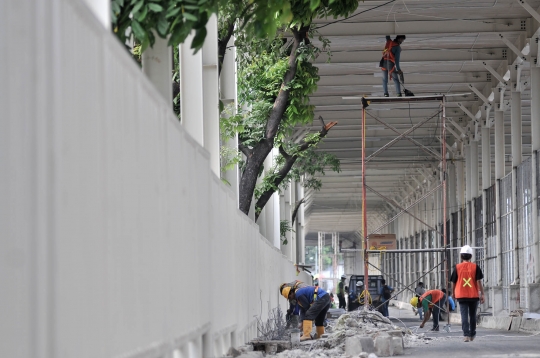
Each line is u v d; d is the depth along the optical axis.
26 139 6.27
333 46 57.62
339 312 87.75
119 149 8.55
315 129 82.88
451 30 55.22
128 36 14.03
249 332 23.47
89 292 7.39
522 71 58.12
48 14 6.52
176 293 11.59
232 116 30.48
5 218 6.12
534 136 49.22
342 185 125.31
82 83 7.29
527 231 51.12
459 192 82.19
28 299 6.21
